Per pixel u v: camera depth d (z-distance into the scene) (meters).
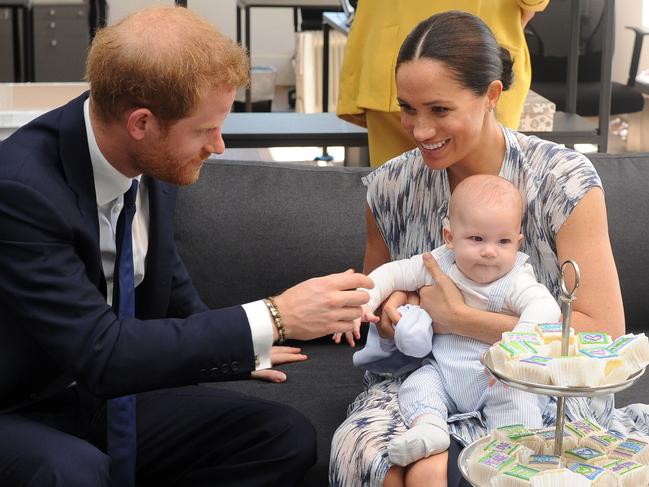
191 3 8.49
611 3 3.84
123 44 1.81
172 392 2.23
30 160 1.90
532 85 5.36
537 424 1.96
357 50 3.39
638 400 2.44
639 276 2.77
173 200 2.22
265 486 2.09
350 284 1.95
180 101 1.82
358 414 2.09
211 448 2.16
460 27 2.02
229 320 1.92
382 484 1.92
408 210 2.27
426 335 2.06
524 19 3.24
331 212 2.72
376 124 3.35
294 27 8.10
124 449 2.04
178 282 2.33
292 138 3.67
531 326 1.92
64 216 1.89
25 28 7.06
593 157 2.87
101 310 1.90
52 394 2.05
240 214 2.70
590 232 2.06
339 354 2.69
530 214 2.12
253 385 2.51
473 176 2.08
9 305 1.90
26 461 1.87
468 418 2.01
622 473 1.53
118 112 1.85
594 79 5.39
